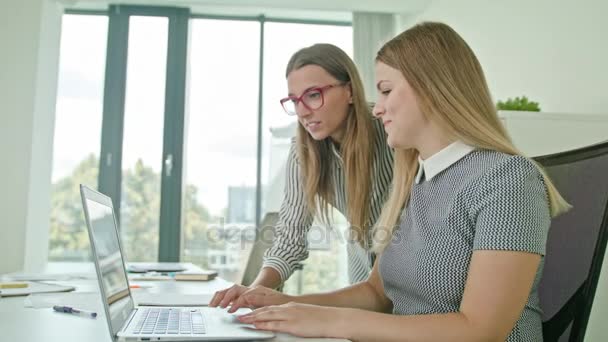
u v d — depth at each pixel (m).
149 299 1.17
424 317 0.78
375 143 1.49
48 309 1.03
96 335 0.77
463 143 0.96
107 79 4.32
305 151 1.57
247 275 2.28
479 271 0.81
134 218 4.24
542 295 0.96
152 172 4.30
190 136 4.37
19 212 3.61
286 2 4.23
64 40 4.30
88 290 1.37
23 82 3.69
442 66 0.96
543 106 2.74
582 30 2.44
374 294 1.19
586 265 0.87
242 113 4.44
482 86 0.98
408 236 1.02
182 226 4.27
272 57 4.55
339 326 0.77
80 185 0.77
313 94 1.43
